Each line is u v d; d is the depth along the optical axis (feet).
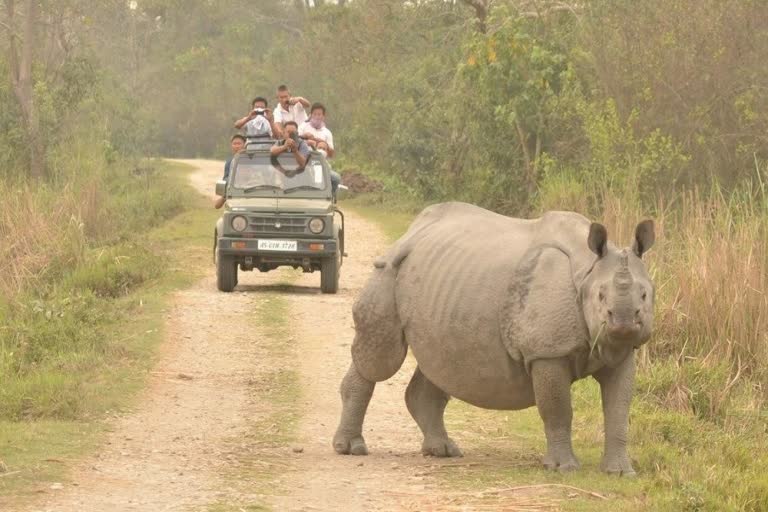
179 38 512.63
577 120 169.58
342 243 127.54
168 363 87.81
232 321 104.53
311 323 104.83
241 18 517.55
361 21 337.11
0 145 220.43
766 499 50.08
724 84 142.72
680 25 145.07
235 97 493.36
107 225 163.12
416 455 60.03
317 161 125.08
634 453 58.29
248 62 472.03
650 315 48.55
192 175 320.29
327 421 70.49
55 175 192.13
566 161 172.24
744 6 142.51
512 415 72.02
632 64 146.00
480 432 66.95
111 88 319.06
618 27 148.77
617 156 141.49
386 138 289.12
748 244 87.51
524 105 174.70
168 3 503.20
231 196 123.24
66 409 70.23
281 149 124.88
